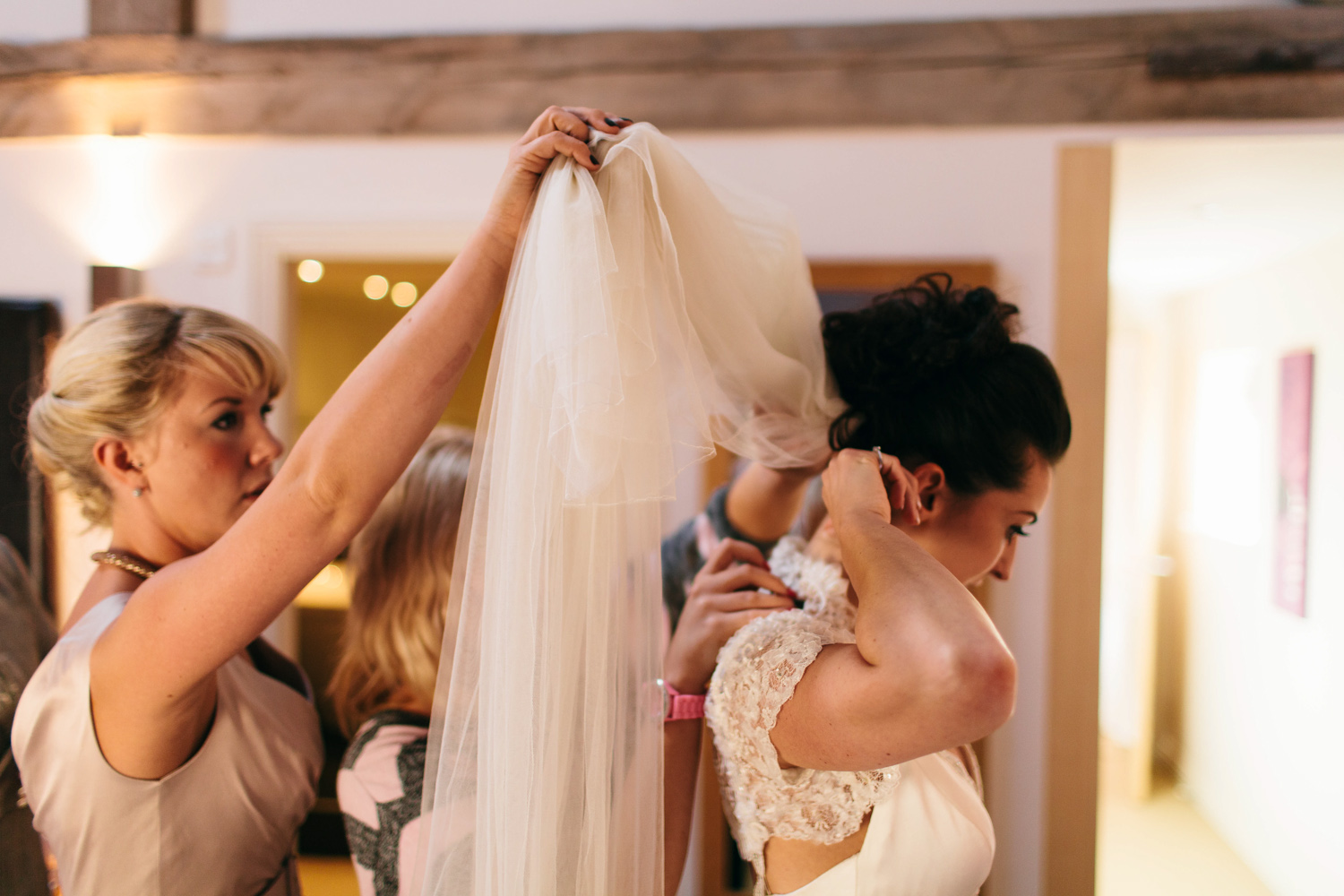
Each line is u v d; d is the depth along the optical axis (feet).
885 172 6.27
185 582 2.13
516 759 2.05
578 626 2.14
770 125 6.32
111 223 6.86
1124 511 12.91
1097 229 6.13
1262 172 6.82
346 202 6.69
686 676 2.69
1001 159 6.20
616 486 2.06
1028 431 2.54
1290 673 9.09
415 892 2.26
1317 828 8.46
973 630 1.73
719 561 2.93
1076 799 6.08
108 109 6.82
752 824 2.36
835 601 2.52
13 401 6.77
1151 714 11.27
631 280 2.03
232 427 3.22
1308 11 5.95
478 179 6.59
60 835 2.58
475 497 2.24
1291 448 9.29
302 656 9.39
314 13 6.76
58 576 6.80
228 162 6.77
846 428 2.77
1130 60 6.11
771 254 2.84
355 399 2.00
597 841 2.12
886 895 2.32
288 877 3.20
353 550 3.60
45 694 2.49
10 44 6.89
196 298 6.83
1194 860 9.70
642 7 6.49
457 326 2.07
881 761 1.88
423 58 6.58
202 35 6.82
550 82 6.50
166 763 2.61
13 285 6.93
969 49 6.19
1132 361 13.02
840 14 6.35
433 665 3.33
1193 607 11.68
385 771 2.98
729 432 2.79
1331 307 8.69
